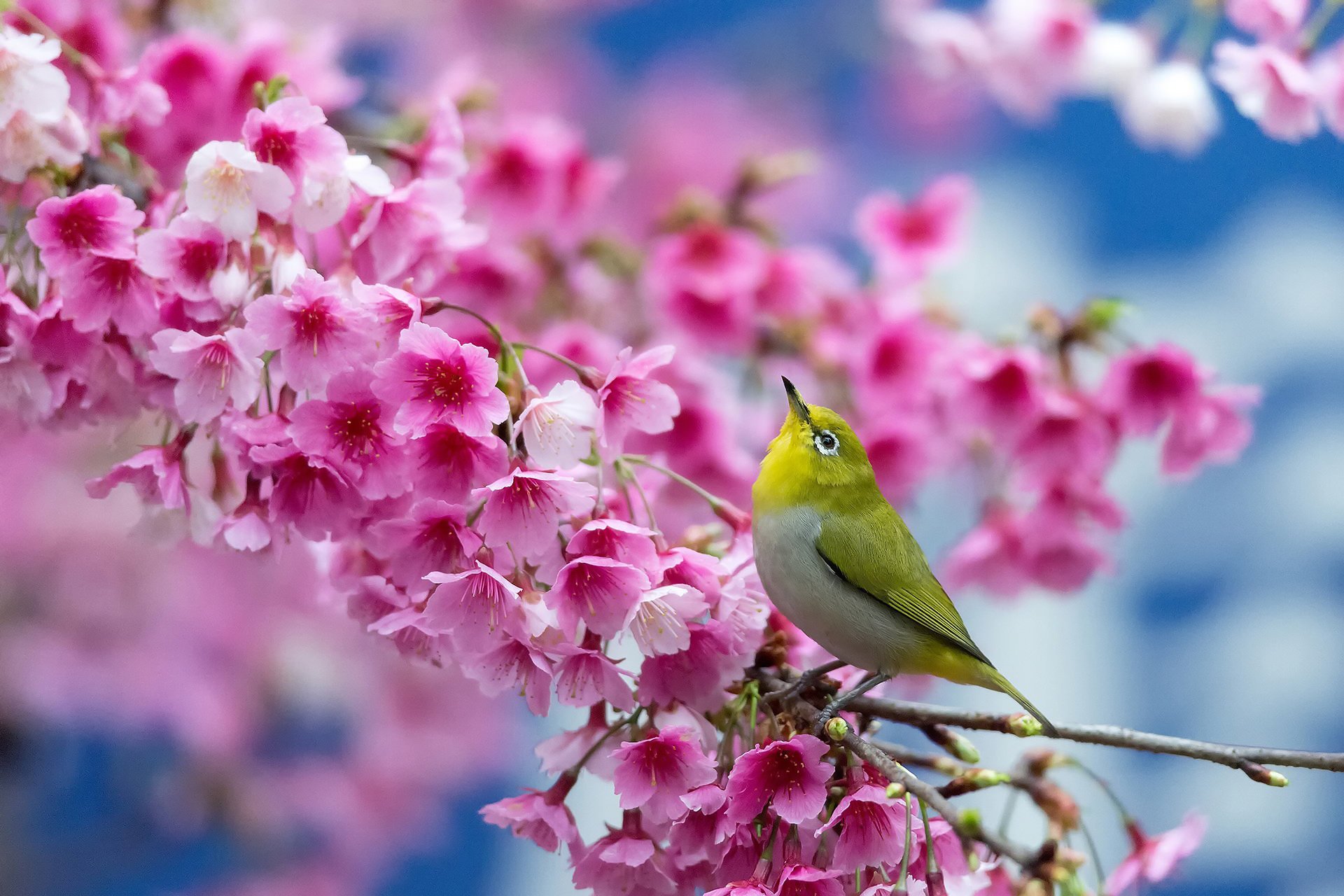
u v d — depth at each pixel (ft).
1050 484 11.46
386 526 10.64
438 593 10.62
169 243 10.69
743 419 11.67
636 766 10.62
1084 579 11.51
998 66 11.56
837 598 10.87
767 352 11.69
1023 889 10.61
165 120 11.00
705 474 11.51
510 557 10.62
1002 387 11.42
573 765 10.70
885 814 10.57
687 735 10.62
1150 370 11.37
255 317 10.63
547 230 11.59
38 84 10.73
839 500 10.89
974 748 10.74
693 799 10.59
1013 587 11.53
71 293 10.71
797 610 10.89
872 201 11.71
